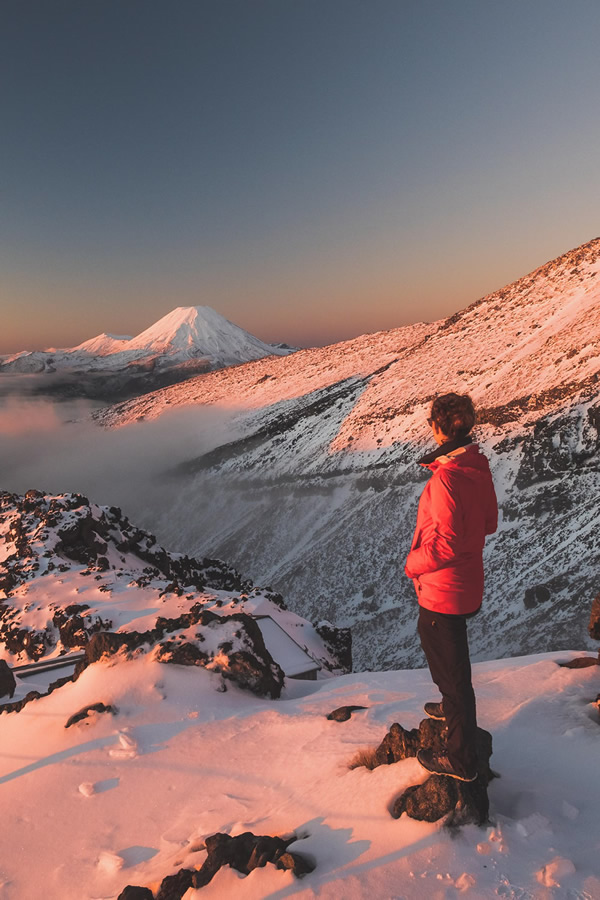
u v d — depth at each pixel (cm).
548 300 15962
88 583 1786
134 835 384
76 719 550
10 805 445
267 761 434
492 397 11294
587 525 6844
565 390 9681
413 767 337
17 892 353
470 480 289
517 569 6875
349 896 249
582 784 313
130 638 661
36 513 2330
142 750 492
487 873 250
